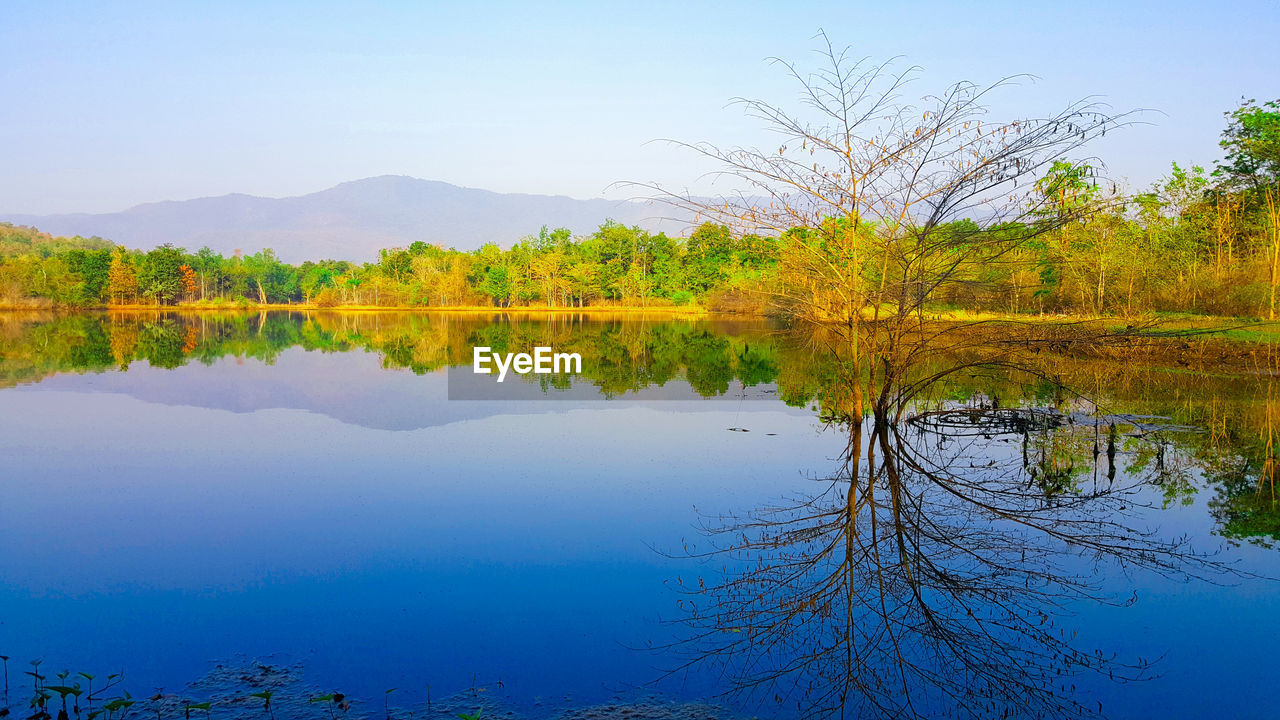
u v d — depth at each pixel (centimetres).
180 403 1520
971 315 1903
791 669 484
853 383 1221
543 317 6359
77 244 17325
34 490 882
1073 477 959
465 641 516
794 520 784
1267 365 1917
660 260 7819
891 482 934
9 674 470
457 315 6906
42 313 7394
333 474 959
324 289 9525
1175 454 1077
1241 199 3158
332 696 434
